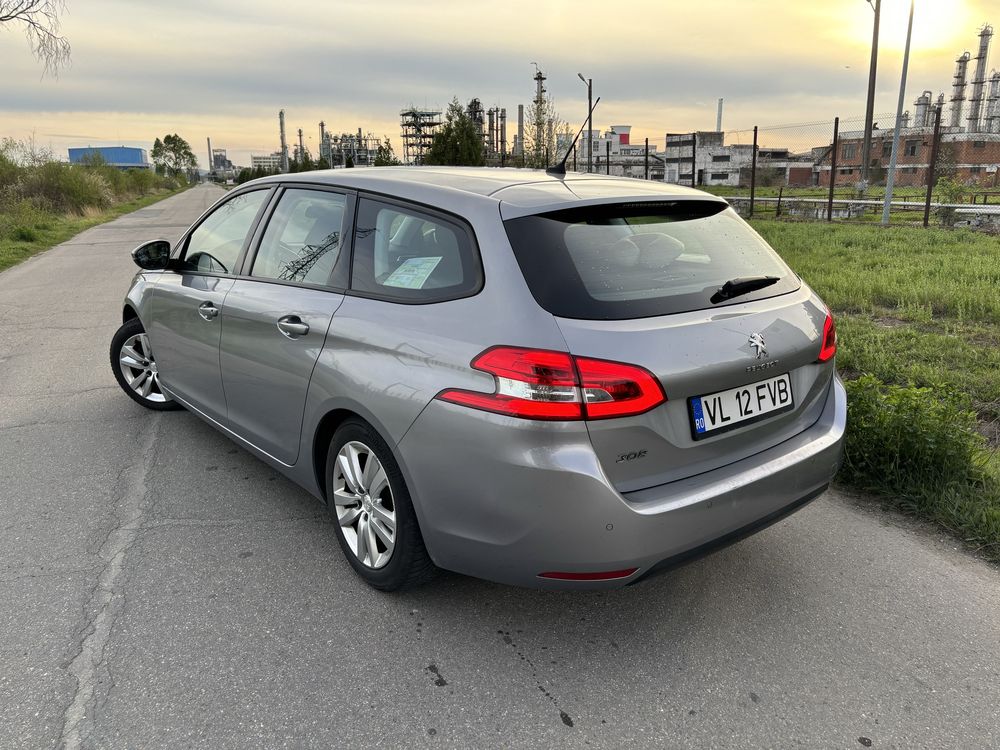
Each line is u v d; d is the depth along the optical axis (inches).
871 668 97.3
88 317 340.5
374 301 106.5
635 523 85.7
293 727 85.4
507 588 115.9
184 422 188.7
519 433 84.5
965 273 364.5
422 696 91.1
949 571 121.3
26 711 87.0
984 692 92.7
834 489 152.4
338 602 111.0
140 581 115.6
